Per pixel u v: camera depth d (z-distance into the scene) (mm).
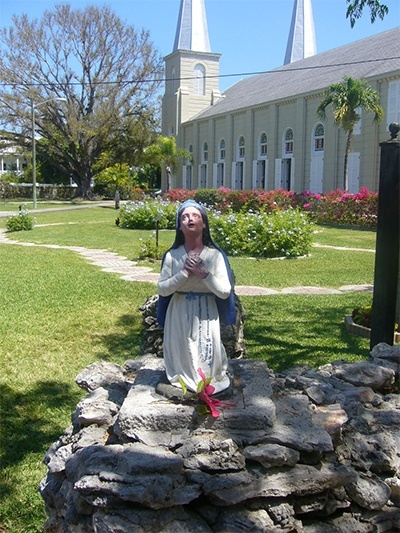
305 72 42656
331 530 2965
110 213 37438
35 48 50031
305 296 10180
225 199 33625
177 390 3244
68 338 7465
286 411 3352
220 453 2895
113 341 7352
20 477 4148
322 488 2945
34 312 8750
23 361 6578
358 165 32469
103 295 10000
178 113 54156
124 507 2713
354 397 3816
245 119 44125
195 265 3193
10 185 62469
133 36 52531
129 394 3342
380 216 5973
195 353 3275
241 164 45938
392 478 3236
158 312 3494
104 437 3236
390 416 3574
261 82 49312
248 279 12070
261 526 2783
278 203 30828
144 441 2969
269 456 2896
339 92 28109
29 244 19266
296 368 4430
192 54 53500
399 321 7328
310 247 16500
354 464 3221
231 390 3336
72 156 58125
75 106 52375
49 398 5547
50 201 56562
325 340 7371
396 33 36469
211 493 2799
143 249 15320
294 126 38344
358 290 10938
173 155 49281
